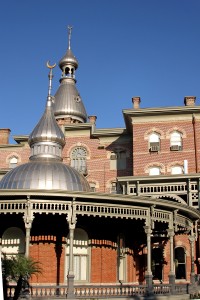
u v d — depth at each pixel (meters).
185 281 36.91
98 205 23.23
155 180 38.44
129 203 24.08
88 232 25.67
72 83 66.94
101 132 50.19
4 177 27.86
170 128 44.41
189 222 29.09
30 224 22.25
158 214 24.95
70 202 22.75
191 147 43.50
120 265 26.83
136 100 48.62
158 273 37.75
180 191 37.72
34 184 25.97
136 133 44.88
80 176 28.03
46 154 29.31
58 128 30.59
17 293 18.66
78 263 25.09
